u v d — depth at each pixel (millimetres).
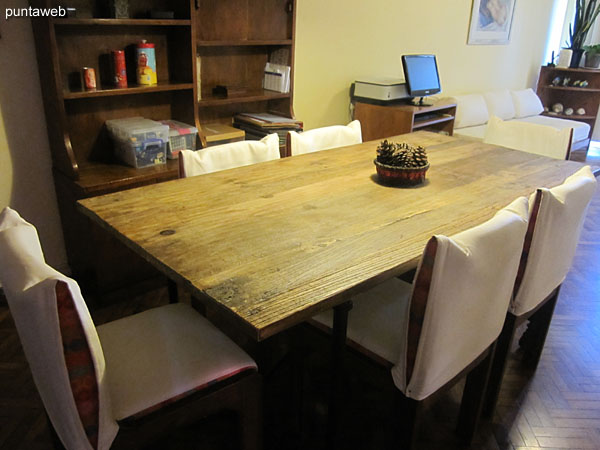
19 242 1060
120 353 1236
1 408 1714
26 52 2160
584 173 1701
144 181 2285
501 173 1991
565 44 6098
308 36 3357
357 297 1567
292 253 1229
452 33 4480
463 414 1608
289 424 1688
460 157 2225
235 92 2811
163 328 1349
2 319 2230
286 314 963
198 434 1644
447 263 1080
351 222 1442
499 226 1211
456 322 1202
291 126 2883
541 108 5492
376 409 1777
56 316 882
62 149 2201
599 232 3441
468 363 1367
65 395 950
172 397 1138
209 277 1098
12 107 2191
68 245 2473
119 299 2410
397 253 1253
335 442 1474
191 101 2537
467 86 4965
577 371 2016
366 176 1882
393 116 3514
